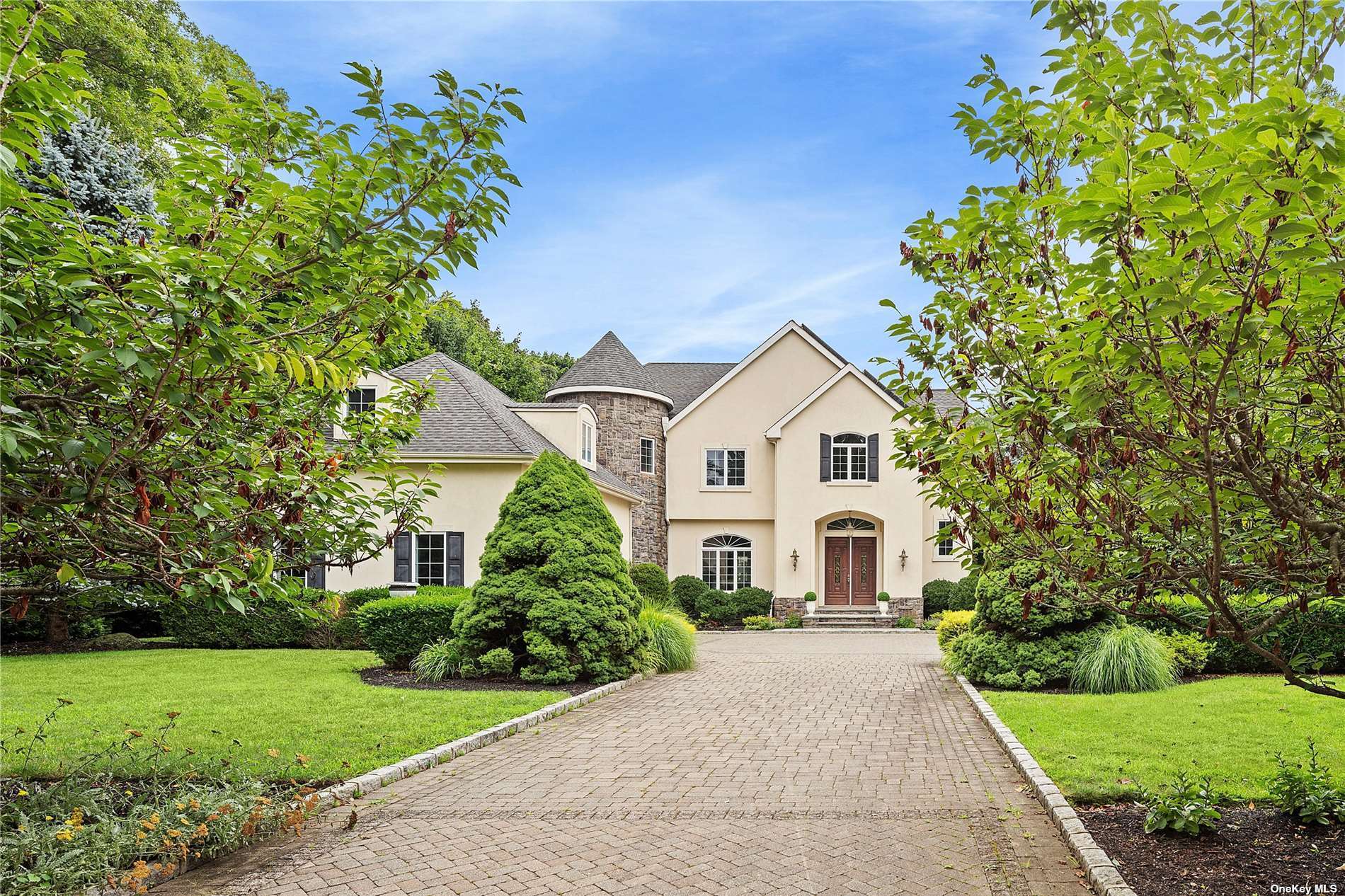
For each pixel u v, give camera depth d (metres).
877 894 4.39
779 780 6.84
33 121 3.17
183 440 4.23
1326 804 5.06
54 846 4.49
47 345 3.32
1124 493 3.76
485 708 9.65
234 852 5.11
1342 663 11.54
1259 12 3.70
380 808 6.04
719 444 28.72
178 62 21.97
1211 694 10.12
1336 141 2.28
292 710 9.52
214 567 3.92
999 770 7.10
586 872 4.75
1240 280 2.82
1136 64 3.23
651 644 14.02
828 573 27.42
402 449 18.77
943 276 4.65
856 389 27.03
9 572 5.03
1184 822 4.91
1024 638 12.02
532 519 12.78
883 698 11.32
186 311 3.08
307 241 3.76
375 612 13.40
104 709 9.59
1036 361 3.89
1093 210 2.70
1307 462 3.61
